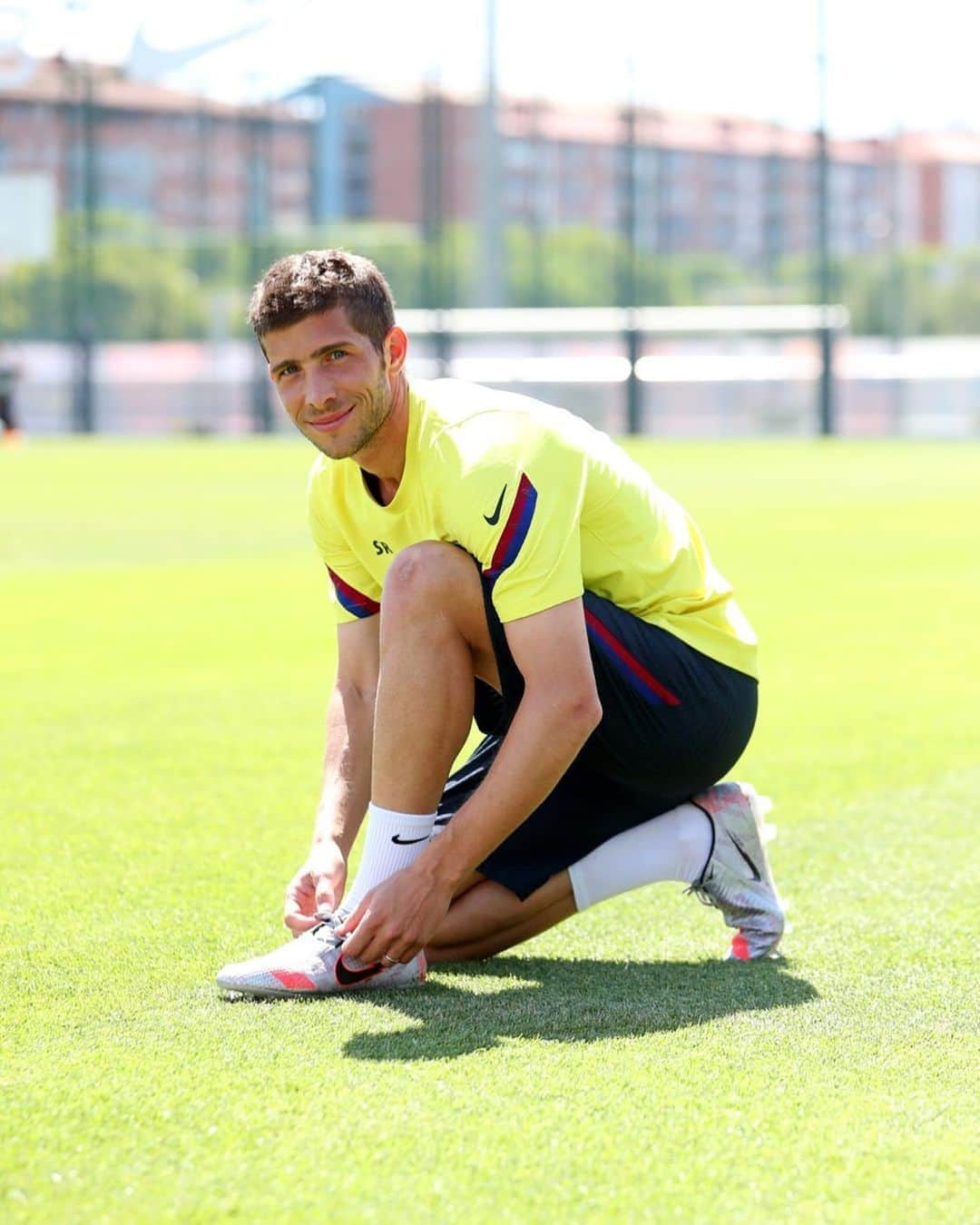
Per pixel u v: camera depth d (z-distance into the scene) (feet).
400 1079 12.51
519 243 229.86
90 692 33.53
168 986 15.33
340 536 16.51
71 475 115.55
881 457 136.98
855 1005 14.74
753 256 244.22
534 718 14.44
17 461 133.18
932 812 23.58
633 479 15.96
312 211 284.41
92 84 203.72
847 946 17.01
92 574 56.54
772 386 204.13
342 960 14.97
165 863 20.40
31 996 14.96
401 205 372.99
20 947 16.66
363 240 222.69
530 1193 10.58
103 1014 14.38
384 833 15.17
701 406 205.16
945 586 52.24
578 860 16.39
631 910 18.56
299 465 127.44
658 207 221.46
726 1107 12.00
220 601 49.34
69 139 205.26
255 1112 11.80
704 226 342.44
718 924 17.99
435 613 14.75
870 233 264.52
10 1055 13.15
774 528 72.54
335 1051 13.25
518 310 217.97
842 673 36.04
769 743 28.63
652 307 212.23
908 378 205.57
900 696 33.22
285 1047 13.33
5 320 205.36
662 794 16.30
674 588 15.94
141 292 215.92
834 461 131.23
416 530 15.49
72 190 205.87
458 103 290.15
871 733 29.45
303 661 37.88
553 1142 11.32
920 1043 13.60
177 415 217.97
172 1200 10.47
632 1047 13.39
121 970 15.88
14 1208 10.36
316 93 221.25
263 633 42.45
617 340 211.61
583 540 15.67
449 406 15.03
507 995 15.07
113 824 22.54
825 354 189.57
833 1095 12.28
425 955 16.28
